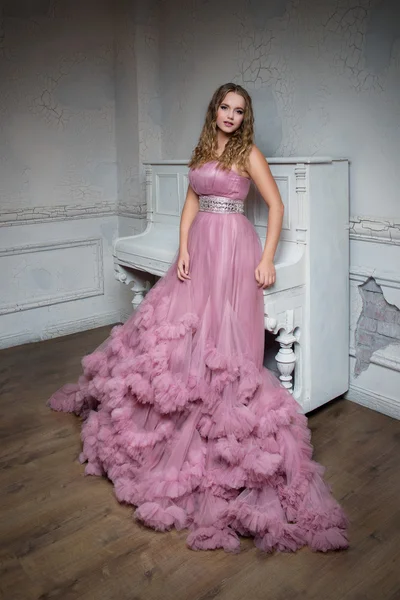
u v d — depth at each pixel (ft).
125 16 13.34
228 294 8.09
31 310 13.91
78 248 14.43
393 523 7.25
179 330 7.84
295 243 9.30
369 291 10.08
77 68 13.61
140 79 13.35
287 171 9.17
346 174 9.70
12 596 6.15
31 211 13.46
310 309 9.46
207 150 8.36
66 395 10.64
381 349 10.07
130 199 14.37
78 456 8.93
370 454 8.85
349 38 9.55
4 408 10.58
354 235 10.02
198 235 8.42
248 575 6.42
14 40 12.63
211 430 7.50
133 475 7.72
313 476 7.51
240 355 7.75
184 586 6.27
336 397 10.61
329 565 6.56
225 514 7.01
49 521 7.39
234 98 8.07
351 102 9.71
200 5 12.08
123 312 15.37
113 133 14.47
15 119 12.93
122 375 8.06
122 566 6.59
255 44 11.07
